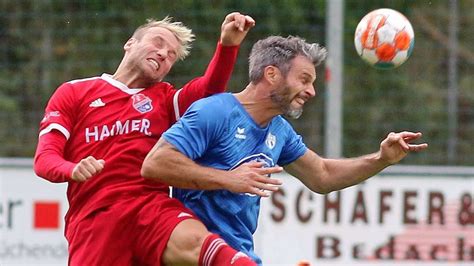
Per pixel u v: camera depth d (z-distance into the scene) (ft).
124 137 57.52
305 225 91.86
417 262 92.79
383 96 122.62
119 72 59.57
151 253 55.26
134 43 59.98
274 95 54.85
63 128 57.36
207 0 124.67
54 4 127.95
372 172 59.98
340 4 91.81
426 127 114.52
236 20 55.16
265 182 52.70
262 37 115.96
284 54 54.80
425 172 92.53
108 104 58.23
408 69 130.93
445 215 92.89
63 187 91.81
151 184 56.80
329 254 92.12
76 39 123.03
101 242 56.39
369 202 92.38
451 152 106.93
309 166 60.54
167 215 55.11
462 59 144.97
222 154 54.70
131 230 56.18
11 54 128.16
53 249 91.71
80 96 58.44
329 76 91.45
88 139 57.72
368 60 63.57
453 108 107.96
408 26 62.95
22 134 113.29
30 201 91.71
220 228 55.42
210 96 56.03
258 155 55.83
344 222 92.22
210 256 52.49
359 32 63.41
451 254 92.94
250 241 56.85
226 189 52.85
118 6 124.77
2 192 91.61
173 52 59.36
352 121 122.11
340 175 60.49
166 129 58.29
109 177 56.90
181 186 53.52
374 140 115.24
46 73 121.70
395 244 92.53
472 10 156.97
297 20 118.42
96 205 56.65
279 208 91.81
